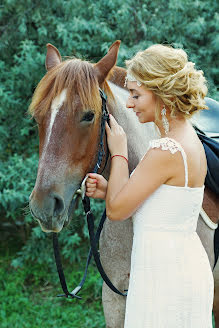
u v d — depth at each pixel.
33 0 4.50
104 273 2.04
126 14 4.22
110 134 1.88
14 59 4.66
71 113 1.73
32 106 1.80
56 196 1.73
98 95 1.80
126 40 4.46
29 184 4.43
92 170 1.93
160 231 1.65
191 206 1.65
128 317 1.72
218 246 2.25
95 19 4.30
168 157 1.59
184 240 1.67
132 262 1.73
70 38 4.25
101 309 4.04
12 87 4.42
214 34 4.40
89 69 1.81
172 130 1.68
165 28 4.33
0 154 4.64
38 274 4.55
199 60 4.46
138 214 1.70
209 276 1.72
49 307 4.02
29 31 4.61
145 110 1.69
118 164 1.83
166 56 1.61
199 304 1.68
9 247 5.16
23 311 3.94
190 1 4.35
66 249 4.51
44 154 1.75
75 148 1.77
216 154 2.12
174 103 1.63
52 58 2.06
